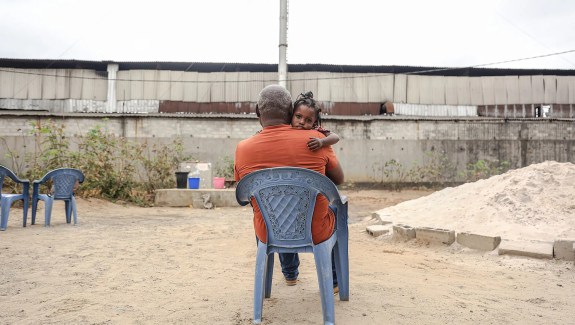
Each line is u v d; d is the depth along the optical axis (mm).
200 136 17906
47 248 4348
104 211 8578
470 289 3012
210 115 17922
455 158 18562
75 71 19234
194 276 3275
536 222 4969
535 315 2424
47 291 2787
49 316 2299
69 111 19031
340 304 2518
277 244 2197
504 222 5090
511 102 20156
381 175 18375
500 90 20234
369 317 2293
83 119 17250
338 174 2414
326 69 20266
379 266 3768
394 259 4152
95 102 19234
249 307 2477
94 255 4059
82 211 8156
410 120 18547
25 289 2828
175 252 4312
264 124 2336
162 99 19531
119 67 19531
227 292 2809
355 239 5637
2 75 18891
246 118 18094
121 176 10617
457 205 6223
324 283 2107
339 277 2574
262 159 2234
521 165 18594
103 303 2547
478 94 20312
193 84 19797
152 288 2904
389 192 17109
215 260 3920
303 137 2232
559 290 3039
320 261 2131
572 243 3920
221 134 18016
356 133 18484
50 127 10195
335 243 2566
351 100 20234
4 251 4117
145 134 17562
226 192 10648
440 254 4523
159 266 3631
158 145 17531
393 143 18516
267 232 2209
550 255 3994
